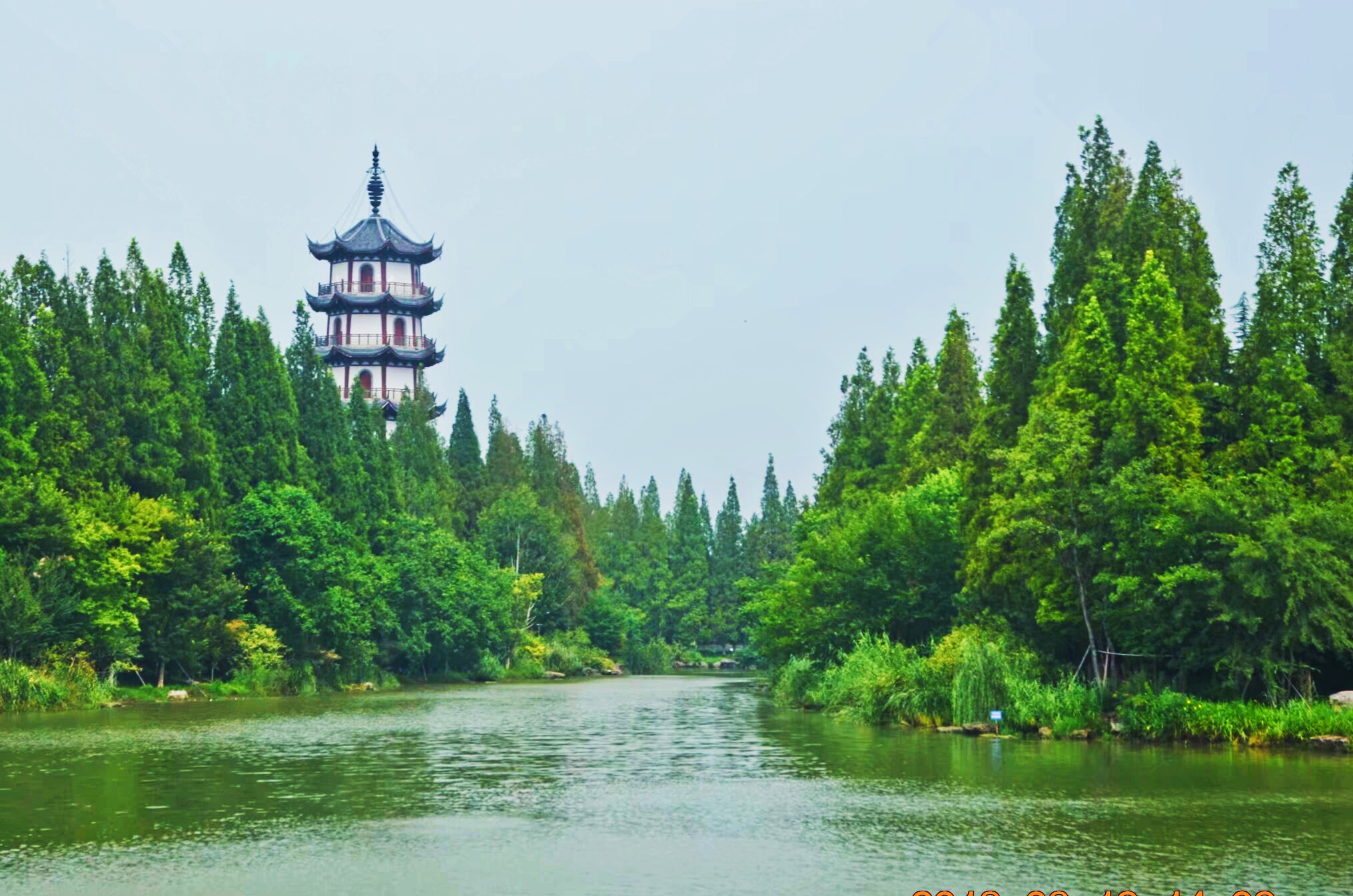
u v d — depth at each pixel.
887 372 108.75
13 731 59.62
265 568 98.88
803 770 43.25
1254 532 47.91
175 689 88.81
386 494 126.44
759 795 37.66
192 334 107.38
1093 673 56.31
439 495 152.75
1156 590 49.16
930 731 56.62
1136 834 31.03
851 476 99.94
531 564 158.38
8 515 76.00
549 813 34.72
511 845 30.25
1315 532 47.88
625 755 48.56
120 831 32.03
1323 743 45.31
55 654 77.06
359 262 165.88
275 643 96.44
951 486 73.69
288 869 27.80
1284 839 30.34
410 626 121.75
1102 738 50.12
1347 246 58.50
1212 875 26.94
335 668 106.62
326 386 118.81
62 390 87.25
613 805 36.12
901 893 25.61
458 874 27.23
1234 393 57.28
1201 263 61.88
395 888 26.11
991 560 60.09
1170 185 62.78
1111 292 61.72
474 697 95.00
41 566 76.94
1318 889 25.80
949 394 86.88
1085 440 54.16
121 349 92.69
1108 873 27.06
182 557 88.62
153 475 90.25
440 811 35.09
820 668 77.19
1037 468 54.16
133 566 81.44
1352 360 55.59
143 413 91.25
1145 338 55.41
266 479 105.56
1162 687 50.88
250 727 62.00
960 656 57.41
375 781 40.97
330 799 37.09
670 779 41.62
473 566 135.38
